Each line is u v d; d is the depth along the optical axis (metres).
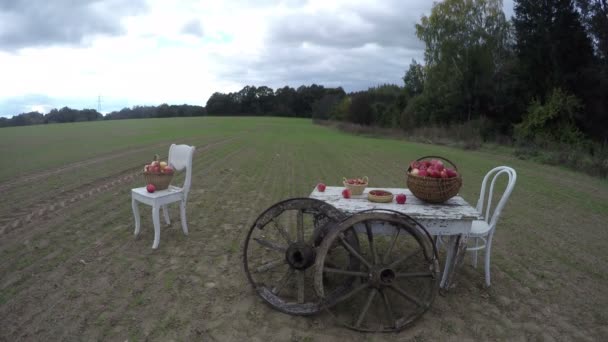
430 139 24.62
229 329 3.02
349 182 3.94
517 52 24.89
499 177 10.41
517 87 25.86
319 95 83.44
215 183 8.72
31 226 5.32
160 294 3.52
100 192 7.50
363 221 3.09
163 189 4.93
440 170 3.56
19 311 3.17
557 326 3.16
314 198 3.68
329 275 4.00
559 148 16.75
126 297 3.45
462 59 29.84
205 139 21.39
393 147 19.89
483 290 3.76
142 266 4.10
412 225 3.10
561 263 4.46
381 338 2.96
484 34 29.14
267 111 84.69
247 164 11.92
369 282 3.04
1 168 10.30
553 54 22.12
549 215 6.52
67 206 6.40
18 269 3.96
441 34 30.62
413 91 44.94
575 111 21.27
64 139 20.23
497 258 4.58
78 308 3.25
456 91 30.14
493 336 3.01
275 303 3.31
